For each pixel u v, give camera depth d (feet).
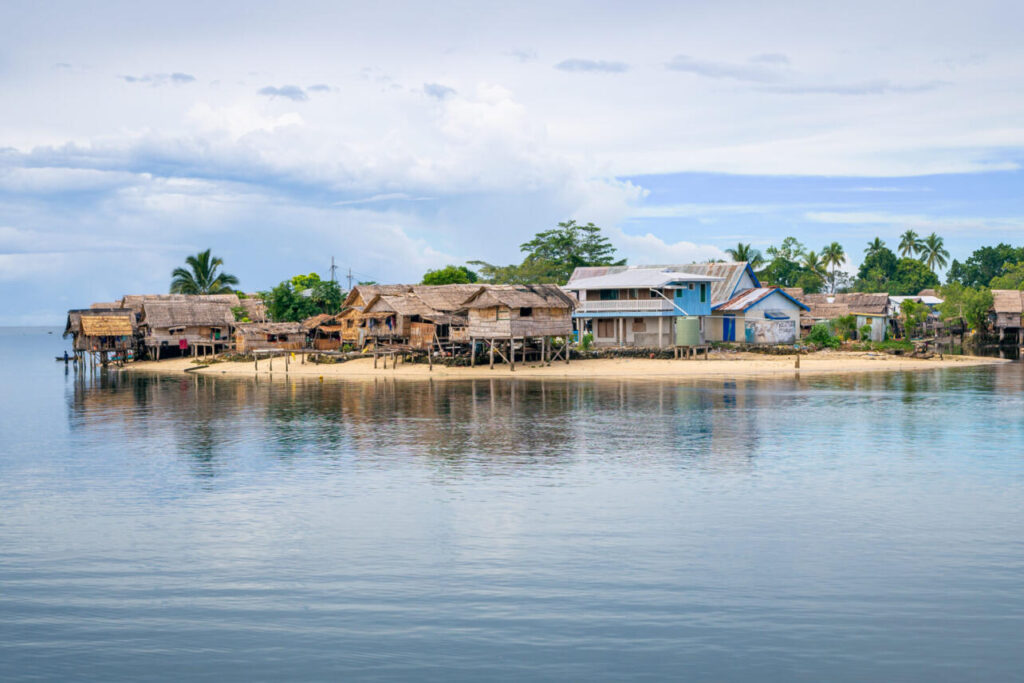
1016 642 50.06
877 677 45.96
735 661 47.91
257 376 274.77
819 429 134.41
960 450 114.21
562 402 177.58
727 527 75.36
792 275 535.60
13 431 145.28
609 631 52.11
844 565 64.39
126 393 224.12
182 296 383.45
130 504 87.25
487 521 78.33
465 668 47.52
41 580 63.05
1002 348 382.22
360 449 120.06
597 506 83.61
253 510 83.97
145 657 49.47
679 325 275.39
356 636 51.96
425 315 279.28
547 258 455.63
